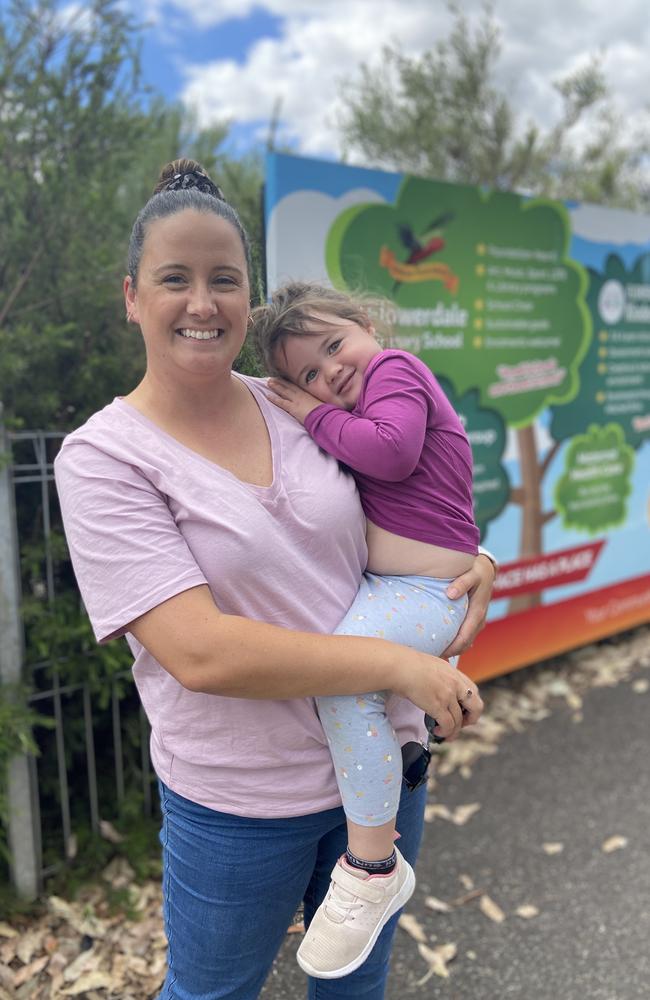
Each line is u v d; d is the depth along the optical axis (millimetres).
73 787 2938
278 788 1379
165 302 1230
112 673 2670
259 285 1588
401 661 1312
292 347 1559
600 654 4887
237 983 1489
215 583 1269
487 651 4215
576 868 2861
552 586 4477
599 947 2480
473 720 1415
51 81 2594
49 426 2719
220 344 1269
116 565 1217
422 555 1524
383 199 3242
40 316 2682
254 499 1301
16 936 2486
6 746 2430
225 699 1328
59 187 2582
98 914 2586
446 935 2539
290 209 2941
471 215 3623
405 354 1553
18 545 2717
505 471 4098
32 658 2596
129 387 2764
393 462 1414
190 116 4398
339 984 1613
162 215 1232
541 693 4328
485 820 3160
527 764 3588
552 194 7090
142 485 1248
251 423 1417
